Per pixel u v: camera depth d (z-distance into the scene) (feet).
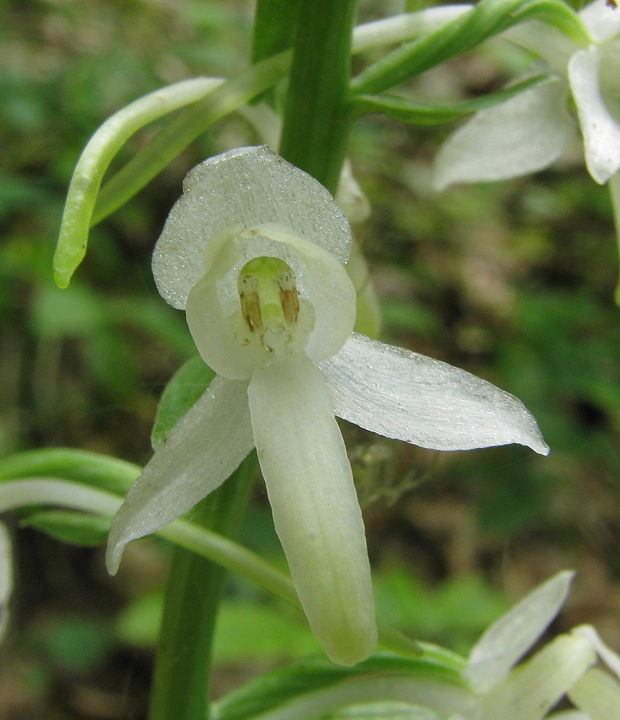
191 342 0.42
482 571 0.46
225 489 0.16
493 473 0.45
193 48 0.56
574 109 0.18
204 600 0.17
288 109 0.15
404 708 0.18
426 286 0.55
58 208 0.46
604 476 0.50
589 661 0.16
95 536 0.16
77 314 0.40
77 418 0.46
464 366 0.53
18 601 0.42
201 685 0.17
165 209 0.50
